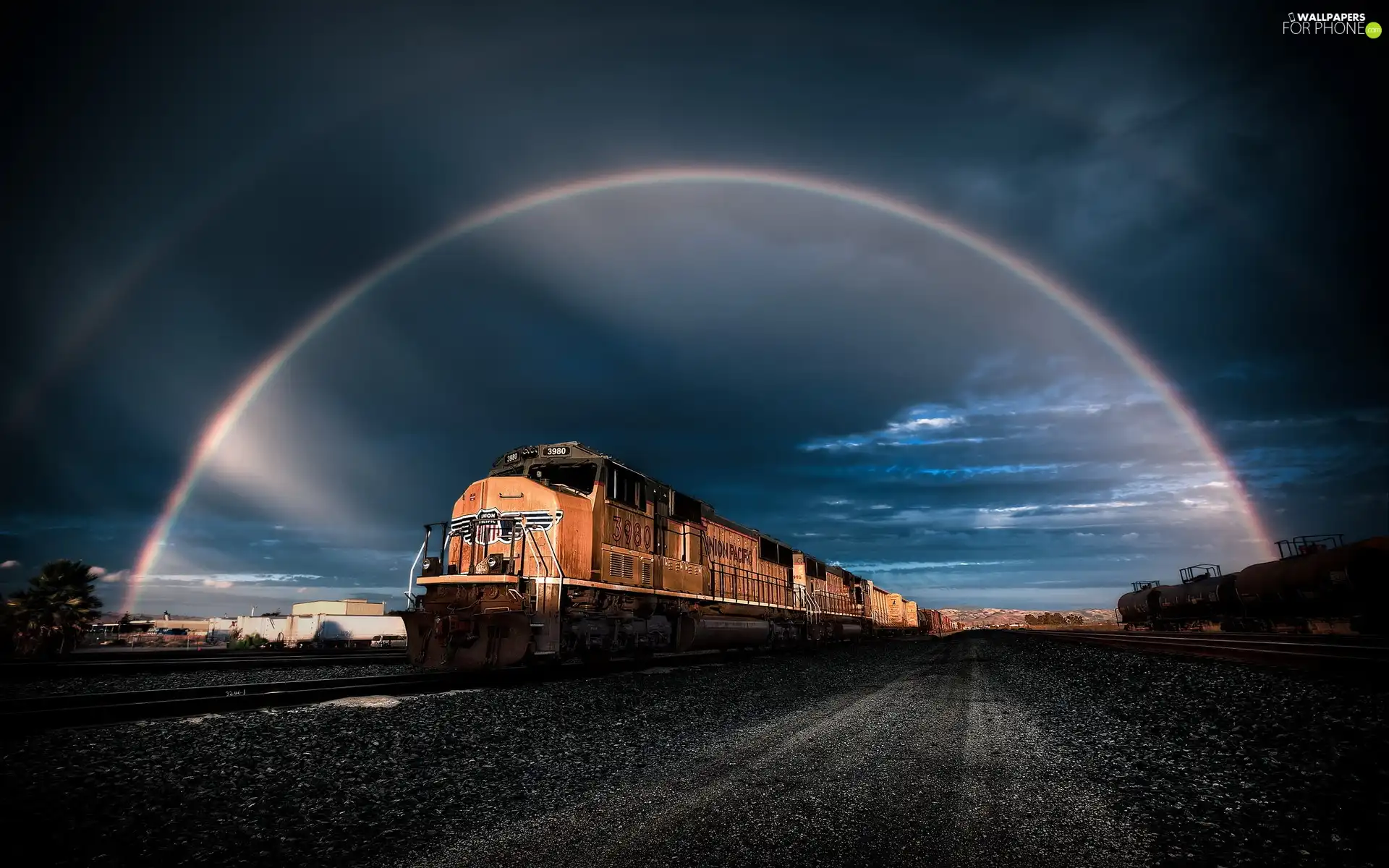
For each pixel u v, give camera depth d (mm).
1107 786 7105
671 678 16719
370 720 9852
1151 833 5586
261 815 6090
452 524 17516
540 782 7395
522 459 19312
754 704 13297
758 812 6152
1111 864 4953
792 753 8617
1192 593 41219
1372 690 10953
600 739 9625
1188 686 14320
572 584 16531
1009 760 8242
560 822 6023
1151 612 47906
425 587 16609
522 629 14961
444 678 14586
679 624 22828
